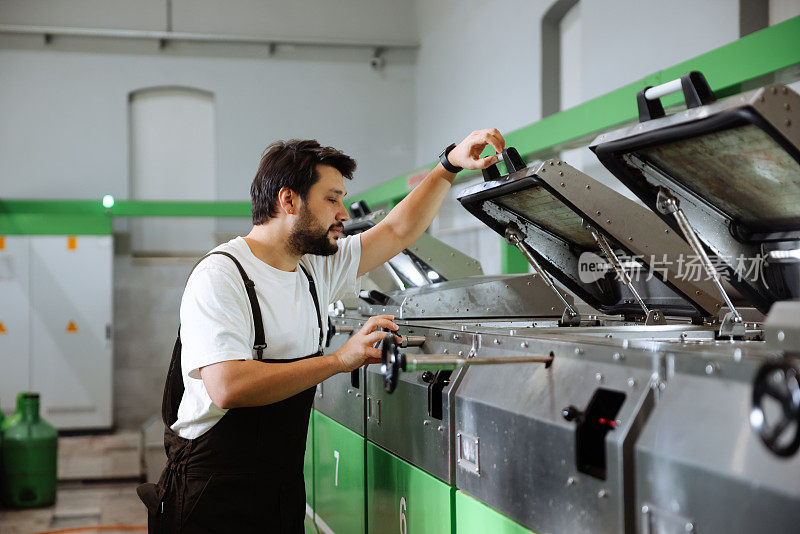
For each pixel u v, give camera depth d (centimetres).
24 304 721
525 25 634
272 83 896
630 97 301
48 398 727
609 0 507
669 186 155
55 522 447
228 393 153
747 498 94
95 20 850
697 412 106
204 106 891
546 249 220
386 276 337
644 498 112
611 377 126
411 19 934
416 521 191
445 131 832
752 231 161
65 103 840
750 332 158
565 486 130
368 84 924
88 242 731
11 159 826
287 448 177
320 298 197
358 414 239
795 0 365
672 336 162
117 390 814
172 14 872
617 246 191
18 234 718
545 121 373
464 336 177
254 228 185
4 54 827
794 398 87
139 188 873
